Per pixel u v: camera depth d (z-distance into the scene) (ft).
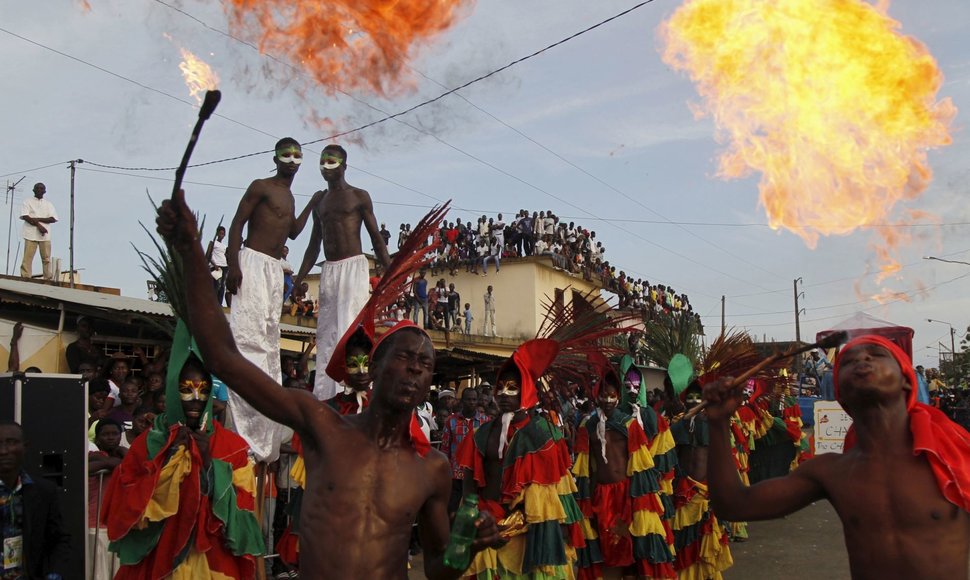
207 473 18.37
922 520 10.12
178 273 18.89
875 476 10.48
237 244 24.23
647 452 25.77
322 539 10.16
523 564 21.36
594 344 24.52
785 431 44.14
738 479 11.27
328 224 26.58
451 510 33.22
